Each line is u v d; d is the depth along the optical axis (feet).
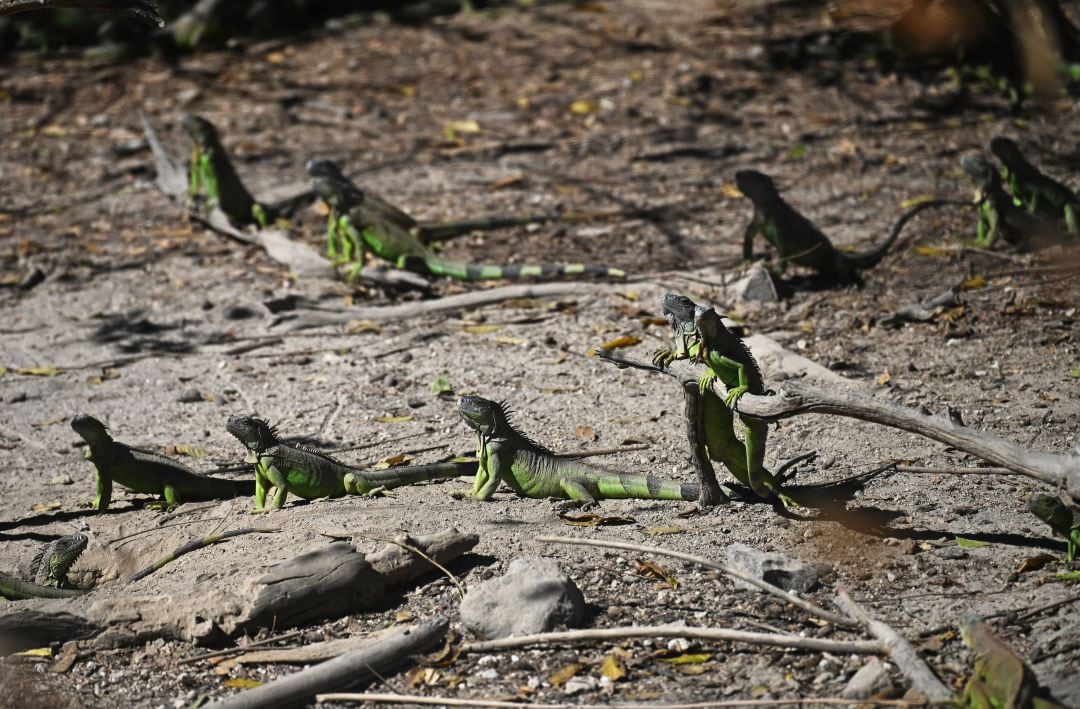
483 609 25.11
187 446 35.96
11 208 59.82
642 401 37.58
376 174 62.08
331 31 85.71
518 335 43.68
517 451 31.04
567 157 62.85
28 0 27.89
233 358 43.14
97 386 41.19
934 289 44.70
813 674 23.12
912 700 21.47
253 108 71.97
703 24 81.10
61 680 24.80
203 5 84.74
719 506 29.94
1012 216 46.78
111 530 31.04
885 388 37.01
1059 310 41.81
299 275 50.14
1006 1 68.49
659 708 22.06
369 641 24.76
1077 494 23.47
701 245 51.03
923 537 27.81
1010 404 35.17
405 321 45.75
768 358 39.24
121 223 57.52
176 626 25.77
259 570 26.50
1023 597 24.84
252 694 23.04
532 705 22.31
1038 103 65.87
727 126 65.21
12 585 27.37
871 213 52.75
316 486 31.48
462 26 84.58
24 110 73.36
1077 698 20.95
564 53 77.87
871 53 73.36
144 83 76.95
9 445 36.96
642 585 26.53
